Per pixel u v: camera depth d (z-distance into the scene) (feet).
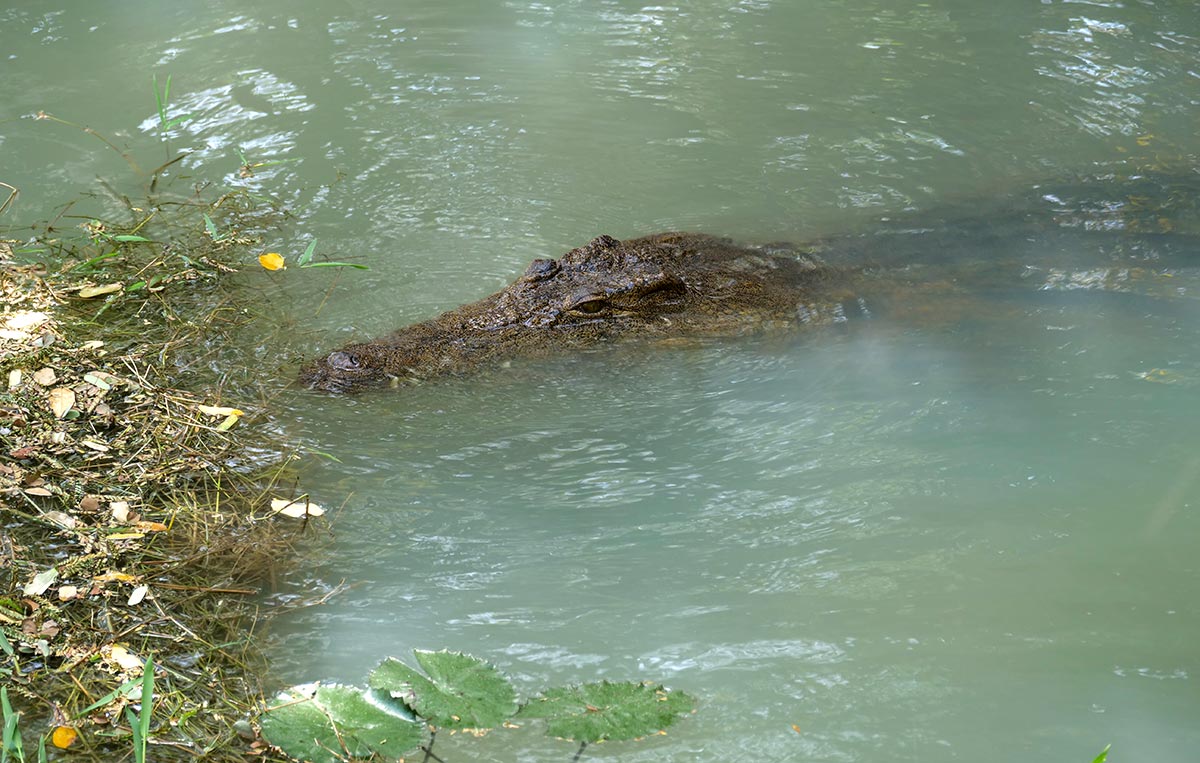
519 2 42.83
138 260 25.88
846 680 14.24
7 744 12.32
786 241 27.09
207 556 16.92
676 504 18.35
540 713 13.51
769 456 19.75
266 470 19.24
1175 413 20.56
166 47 38.09
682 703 13.65
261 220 27.89
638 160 31.42
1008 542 17.03
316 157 31.04
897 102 34.73
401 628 15.49
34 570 16.22
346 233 27.45
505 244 27.09
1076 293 25.14
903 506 18.04
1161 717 13.51
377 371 21.85
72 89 34.73
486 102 34.63
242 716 13.88
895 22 40.93
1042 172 30.71
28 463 18.40
